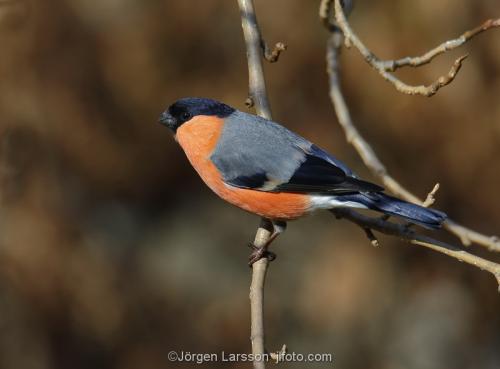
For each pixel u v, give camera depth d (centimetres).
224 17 1204
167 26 1202
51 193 1176
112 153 1239
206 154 753
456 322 1321
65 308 1183
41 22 1156
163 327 1327
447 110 1138
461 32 1115
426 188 1201
